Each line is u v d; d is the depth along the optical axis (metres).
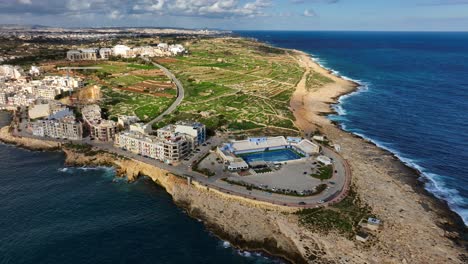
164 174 157.12
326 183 148.12
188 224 130.75
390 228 119.38
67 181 161.25
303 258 109.69
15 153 193.25
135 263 110.38
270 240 118.06
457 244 114.69
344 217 124.00
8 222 128.00
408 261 104.94
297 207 127.56
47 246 115.94
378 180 155.62
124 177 166.62
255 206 130.25
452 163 180.12
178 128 190.12
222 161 169.00
